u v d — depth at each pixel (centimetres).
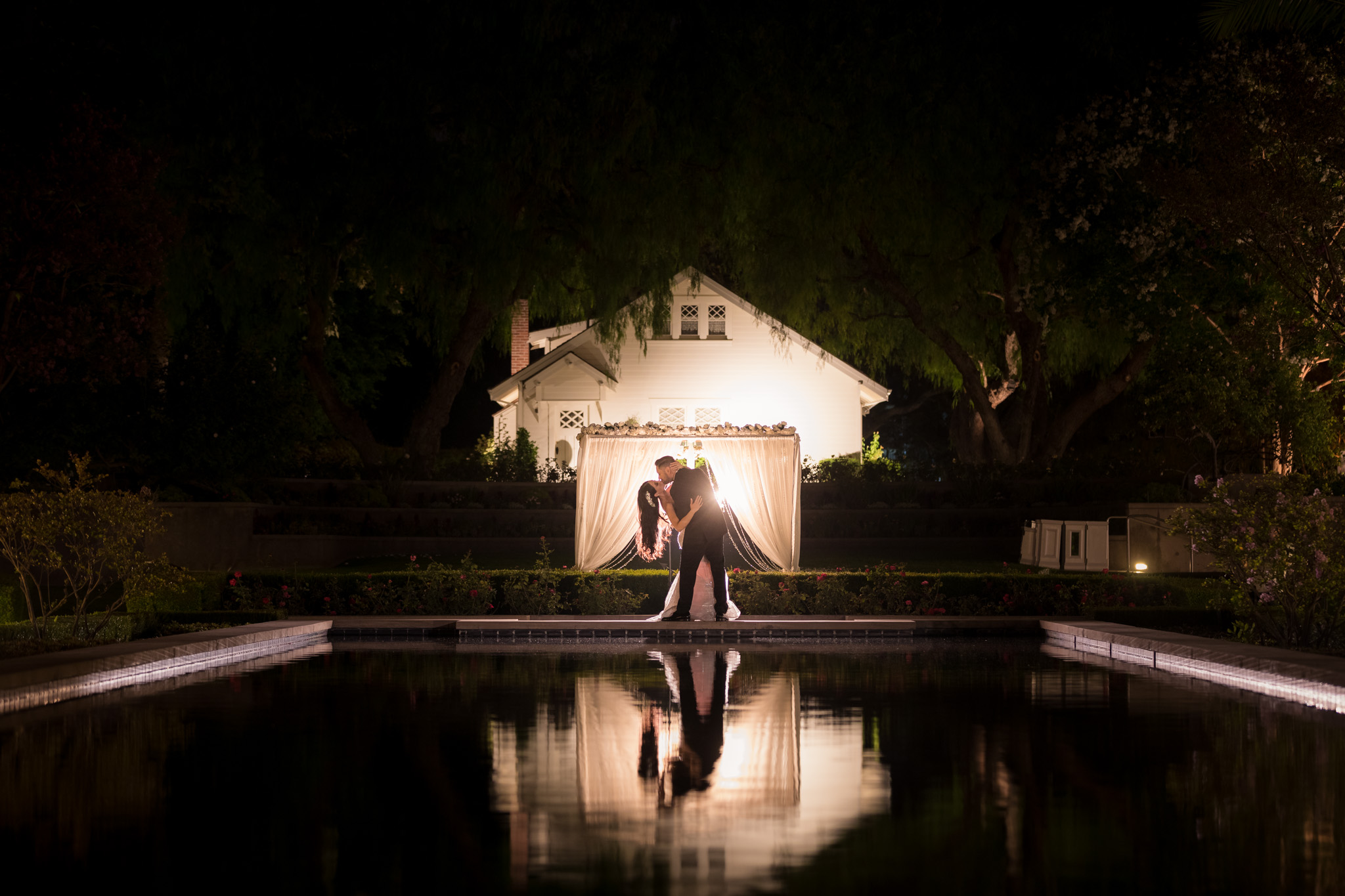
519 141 2572
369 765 639
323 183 2634
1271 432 2292
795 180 2775
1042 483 2658
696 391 3253
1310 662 956
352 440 2858
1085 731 754
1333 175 2112
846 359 3738
